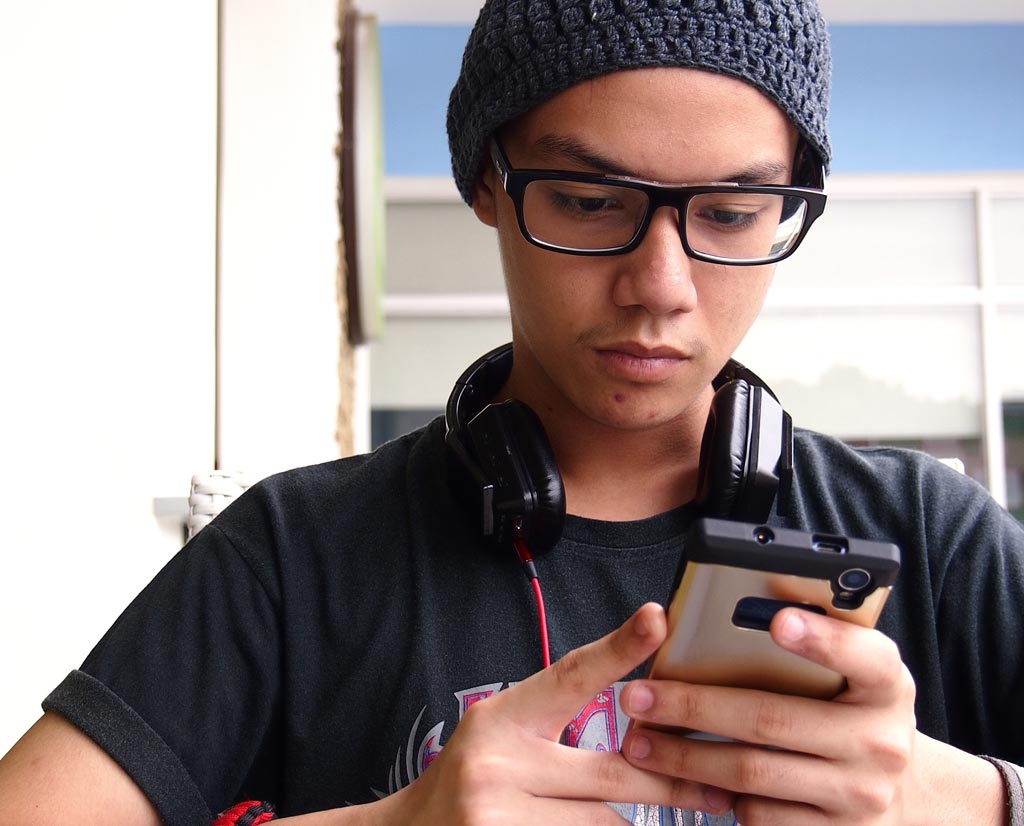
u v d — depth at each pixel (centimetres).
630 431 81
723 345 75
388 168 517
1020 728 81
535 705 60
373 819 64
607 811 61
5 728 109
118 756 75
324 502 87
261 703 82
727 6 70
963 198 535
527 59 73
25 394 114
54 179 123
